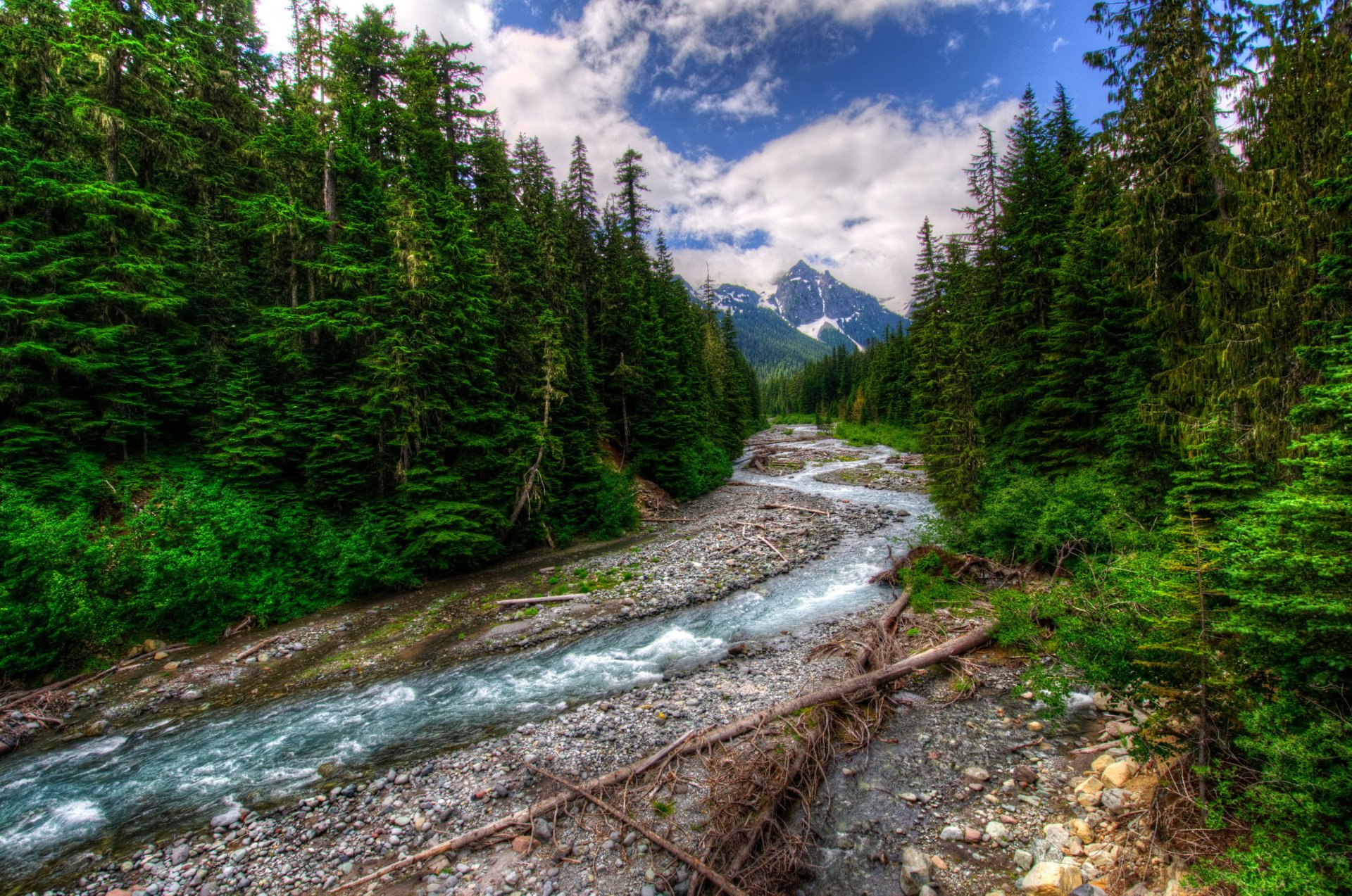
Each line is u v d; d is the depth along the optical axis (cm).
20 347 1396
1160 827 566
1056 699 762
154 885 698
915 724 936
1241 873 410
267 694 1209
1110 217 1305
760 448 6253
